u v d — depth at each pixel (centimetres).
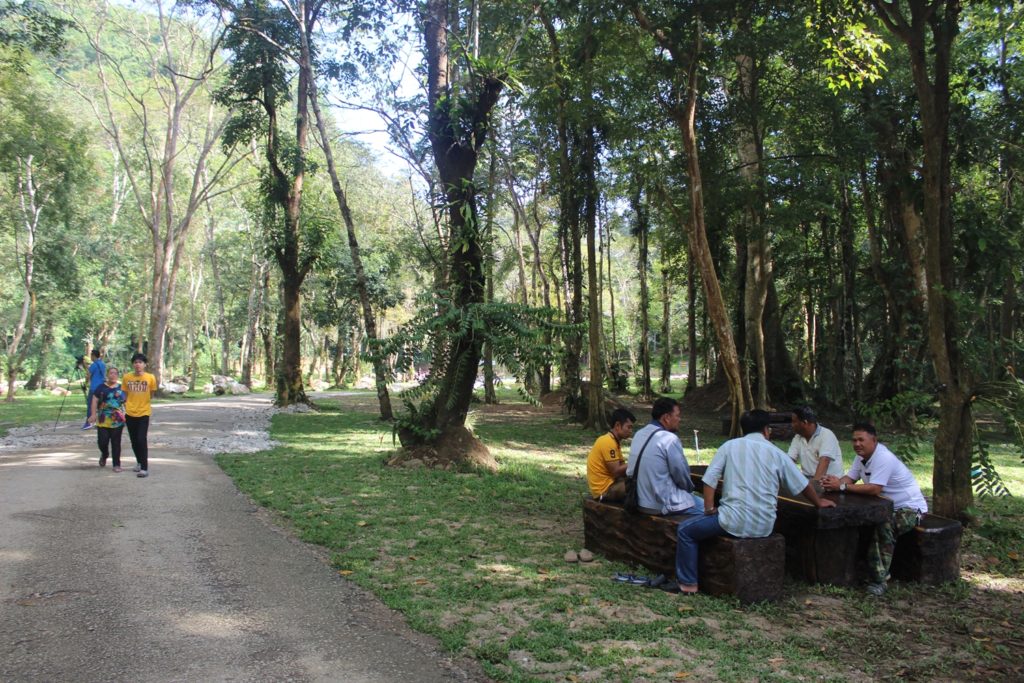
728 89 1758
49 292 3744
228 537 688
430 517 799
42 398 3441
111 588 531
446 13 1277
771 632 476
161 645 435
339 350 4844
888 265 1920
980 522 783
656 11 1227
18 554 603
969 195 1800
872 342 2914
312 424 1911
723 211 1869
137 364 991
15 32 1975
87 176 3372
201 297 5450
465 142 1155
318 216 2519
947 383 784
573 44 1492
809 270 2736
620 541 625
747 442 545
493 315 1073
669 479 593
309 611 499
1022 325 2797
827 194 1892
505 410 2498
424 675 404
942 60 798
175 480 970
